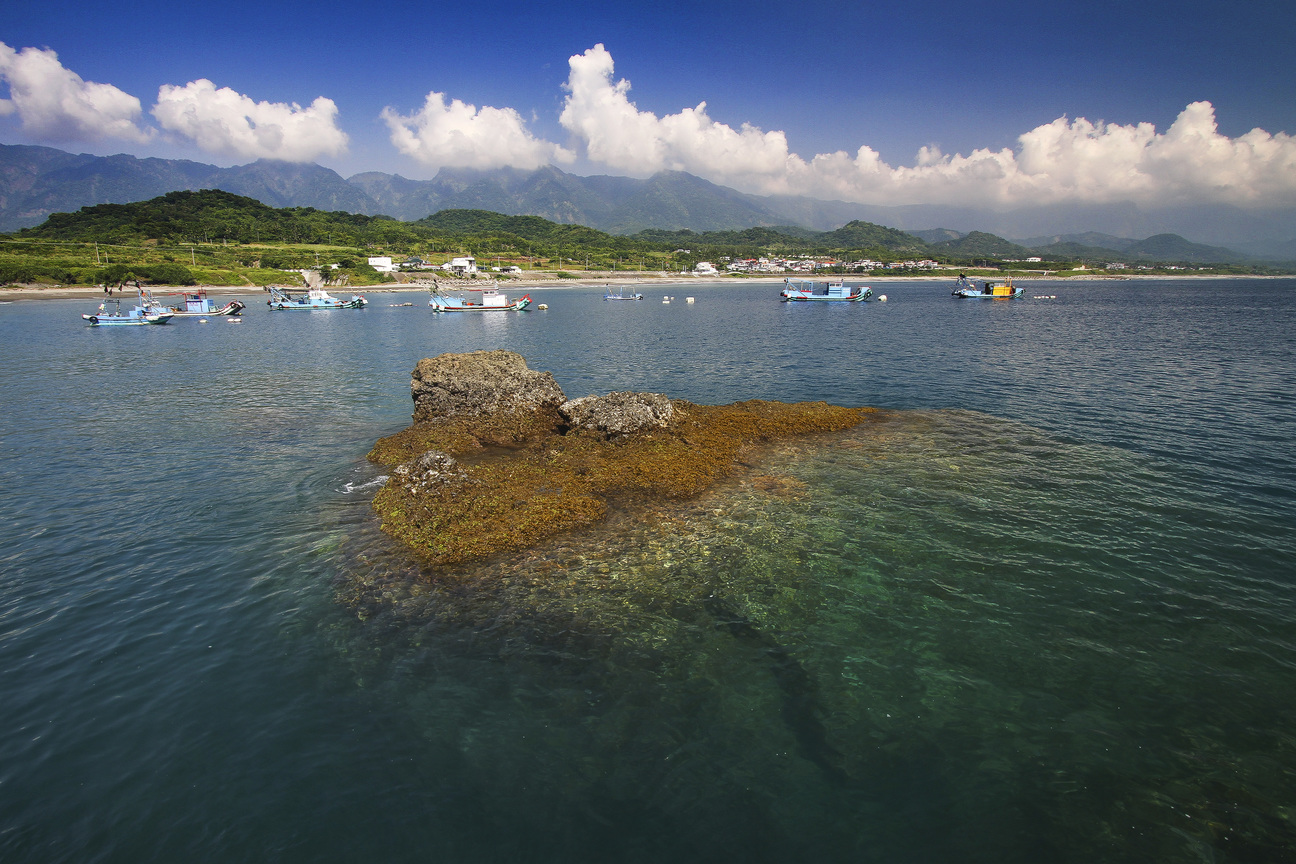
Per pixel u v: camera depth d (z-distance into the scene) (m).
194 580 12.97
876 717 8.99
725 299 141.38
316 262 178.62
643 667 10.05
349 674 9.95
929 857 6.89
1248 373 37.31
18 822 7.32
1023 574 12.98
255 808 7.52
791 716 9.02
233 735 8.67
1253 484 18.17
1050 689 9.56
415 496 16.48
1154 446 21.97
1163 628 11.09
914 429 24.12
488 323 82.31
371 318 91.31
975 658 10.30
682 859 6.85
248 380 37.78
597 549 14.00
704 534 14.79
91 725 8.88
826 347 52.69
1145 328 67.00
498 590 12.31
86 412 28.84
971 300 127.12
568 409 22.34
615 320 86.06
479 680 9.76
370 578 12.86
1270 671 9.93
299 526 15.66
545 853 6.92
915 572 13.07
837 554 13.83
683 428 22.17
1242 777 7.89
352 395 33.09
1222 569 13.17
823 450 21.41
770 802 7.59
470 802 7.59
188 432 25.17
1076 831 7.18
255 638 10.95
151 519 16.22
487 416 24.08
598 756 8.27
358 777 7.95
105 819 7.38
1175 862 6.79
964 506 16.53
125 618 11.61
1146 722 8.87
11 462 21.08
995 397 30.94
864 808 7.52
